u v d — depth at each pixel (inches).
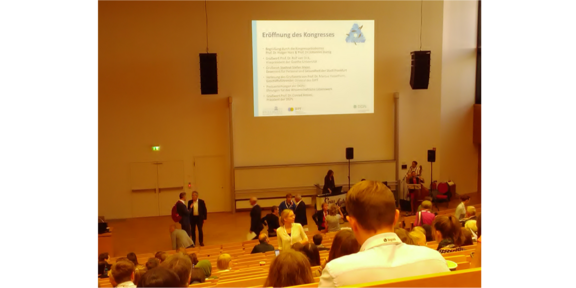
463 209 351.9
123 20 523.5
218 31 534.9
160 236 488.4
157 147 541.0
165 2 527.5
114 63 526.6
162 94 536.1
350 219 71.9
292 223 255.3
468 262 125.9
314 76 534.9
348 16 545.0
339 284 64.0
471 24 591.5
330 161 568.7
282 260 87.2
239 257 272.5
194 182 550.9
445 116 592.1
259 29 526.0
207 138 548.1
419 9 562.9
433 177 588.4
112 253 415.2
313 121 561.9
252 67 541.6
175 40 532.1
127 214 544.1
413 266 66.9
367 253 66.9
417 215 321.7
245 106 547.5
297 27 528.7
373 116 569.3
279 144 558.9
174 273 84.1
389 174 577.0
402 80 569.3
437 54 572.4
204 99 543.2
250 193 556.1
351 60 539.2
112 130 533.0
